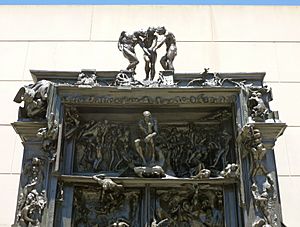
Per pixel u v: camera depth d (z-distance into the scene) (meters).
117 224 4.25
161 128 4.77
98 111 4.68
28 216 3.96
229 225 4.15
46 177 4.15
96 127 4.70
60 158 4.31
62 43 6.86
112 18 7.09
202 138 4.73
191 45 6.82
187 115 4.73
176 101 4.54
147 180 4.36
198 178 4.35
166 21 7.07
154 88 4.50
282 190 5.75
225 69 6.62
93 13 7.14
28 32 6.96
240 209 4.14
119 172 4.52
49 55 6.76
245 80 4.67
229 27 7.01
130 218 4.33
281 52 6.80
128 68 4.88
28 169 4.21
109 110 4.66
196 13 7.15
